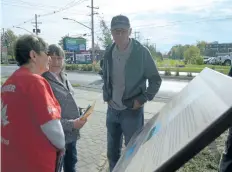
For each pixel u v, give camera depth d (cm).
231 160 222
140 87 285
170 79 2409
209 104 73
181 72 3128
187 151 61
